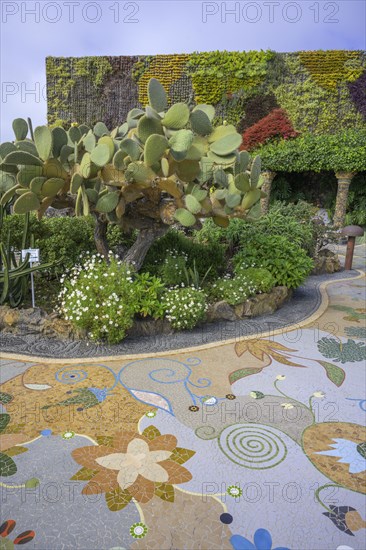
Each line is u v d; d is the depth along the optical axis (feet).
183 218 11.33
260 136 41.19
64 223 15.02
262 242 16.40
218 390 9.03
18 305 12.79
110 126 42.75
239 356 10.93
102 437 7.18
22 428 7.38
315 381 9.57
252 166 11.76
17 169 11.68
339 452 6.93
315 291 18.74
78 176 10.55
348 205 42.75
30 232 14.51
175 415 7.96
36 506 5.57
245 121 41.98
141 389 8.97
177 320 12.21
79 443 6.99
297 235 19.03
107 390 8.88
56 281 14.92
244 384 9.34
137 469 6.37
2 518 5.37
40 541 5.04
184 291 12.60
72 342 11.43
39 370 9.77
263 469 6.46
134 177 10.70
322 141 36.91
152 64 41.73
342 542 5.14
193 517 5.46
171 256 14.73
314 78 39.91
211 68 41.24
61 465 6.42
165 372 9.84
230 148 11.48
